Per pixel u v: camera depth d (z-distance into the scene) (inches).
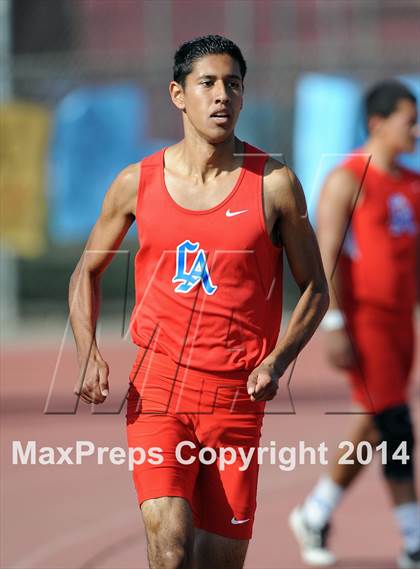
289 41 1959.9
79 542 757.3
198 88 457.4
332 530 747.4
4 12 1866.4
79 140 1781.5
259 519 819.4
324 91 1732.3
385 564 705.0
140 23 1984.5
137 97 1793.8
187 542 439.8
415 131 679.7
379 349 679.1
